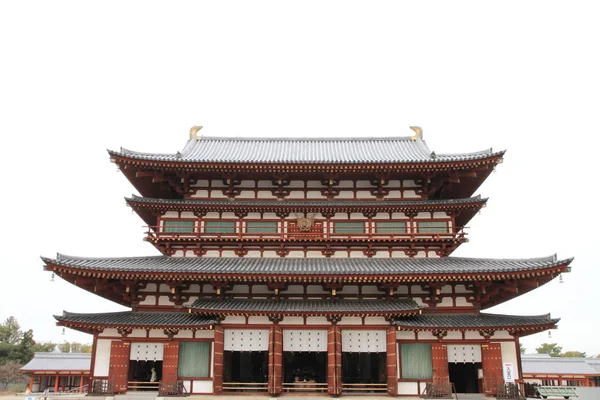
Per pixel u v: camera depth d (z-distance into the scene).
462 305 33.62
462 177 37.53
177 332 31.48
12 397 46.03
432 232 36.47
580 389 39.84
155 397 30.08
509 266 32.22
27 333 87.56
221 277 31.84
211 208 36.44
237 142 46.78
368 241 35.75
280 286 33.16
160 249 36.56
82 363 66.31
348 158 40.88
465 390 36.19
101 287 33.12
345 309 30.89
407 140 46.84
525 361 71.56
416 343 31.50
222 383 31.11
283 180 37.88
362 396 30.66
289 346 31.45
